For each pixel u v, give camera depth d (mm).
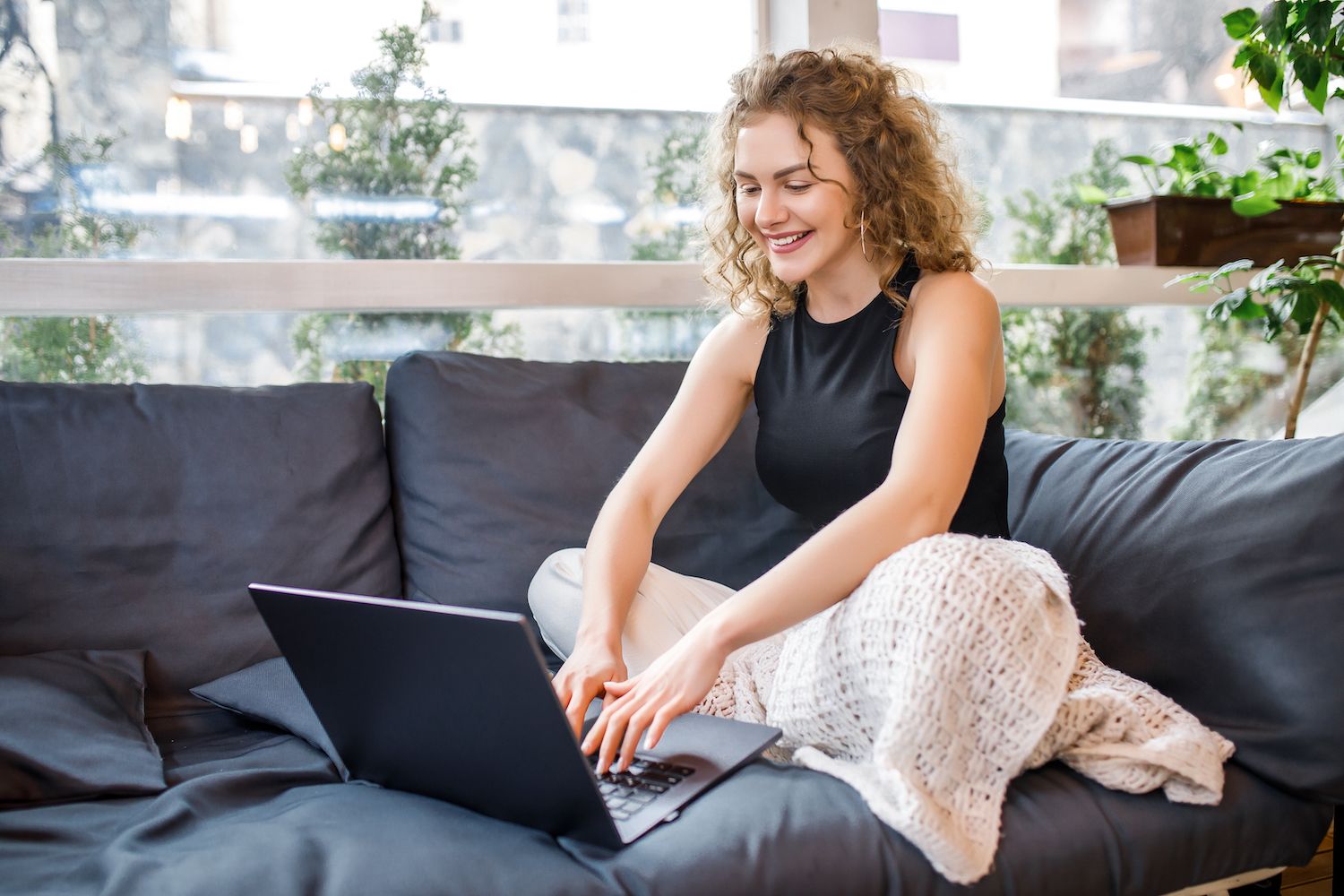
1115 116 2730
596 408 1877
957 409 1271
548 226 2311
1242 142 2861
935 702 1029
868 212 1403
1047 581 1151
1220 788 1134
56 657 1447
